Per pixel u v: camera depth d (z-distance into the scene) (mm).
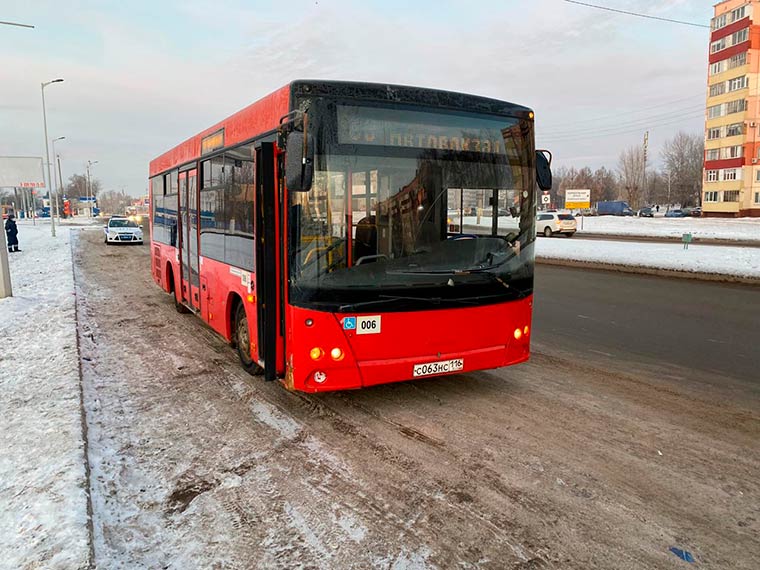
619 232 36406
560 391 5895
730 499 3686
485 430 4824
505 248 5309
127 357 7188
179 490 3756
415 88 4832
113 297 12336
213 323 7332
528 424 4965
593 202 110000
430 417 5125
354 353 4652
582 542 3193
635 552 3105
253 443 4527
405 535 3242
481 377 6402
